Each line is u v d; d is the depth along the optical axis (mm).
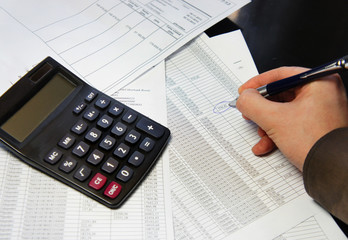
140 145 422
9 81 448
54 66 438
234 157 447
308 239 400
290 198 424
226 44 541
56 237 376
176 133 457
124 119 433
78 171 396
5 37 484
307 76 431
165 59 520
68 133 414
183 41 522
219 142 456
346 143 376
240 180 432
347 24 577
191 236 395
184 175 429
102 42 504
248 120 476
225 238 396
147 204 406
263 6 596
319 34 566
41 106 419
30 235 373
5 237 368
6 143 391
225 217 408
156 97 475
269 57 537
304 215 413
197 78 509
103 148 411
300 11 592
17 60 466
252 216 410
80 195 399
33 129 407
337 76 448
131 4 554
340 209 376
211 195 419
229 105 485
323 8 598
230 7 563
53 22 511
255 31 564
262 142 446
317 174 382
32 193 393
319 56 541
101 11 539
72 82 443
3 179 396
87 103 435
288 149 420
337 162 371
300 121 416
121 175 401
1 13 505
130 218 396
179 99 488
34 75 427
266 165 444
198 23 542
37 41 488
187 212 407
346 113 427
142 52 504
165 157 437
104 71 479
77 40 500
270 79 477
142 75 490
